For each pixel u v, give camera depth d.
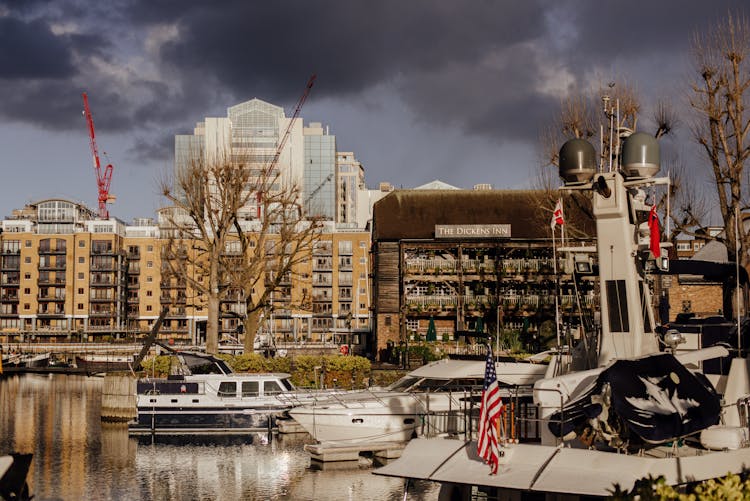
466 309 73.62
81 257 135.38
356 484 27.25
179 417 37.19
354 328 126.06
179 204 54.09
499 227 74.38
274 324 128.75
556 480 13.32
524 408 21.95
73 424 41.41
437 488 26.69
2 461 15.43
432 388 33.38
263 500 25.17
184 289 131.38
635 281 16.45
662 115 39.75
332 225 135.38
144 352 45.00
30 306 134.75
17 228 138.75
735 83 34.84
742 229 30.97
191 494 26.05
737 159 34.47
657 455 14.88
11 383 73.81
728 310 29.00
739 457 14.83
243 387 37.50
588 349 19.19
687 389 14.45
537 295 72.94
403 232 75.94
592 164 16.73
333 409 32.19
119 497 25.64
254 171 110.12
